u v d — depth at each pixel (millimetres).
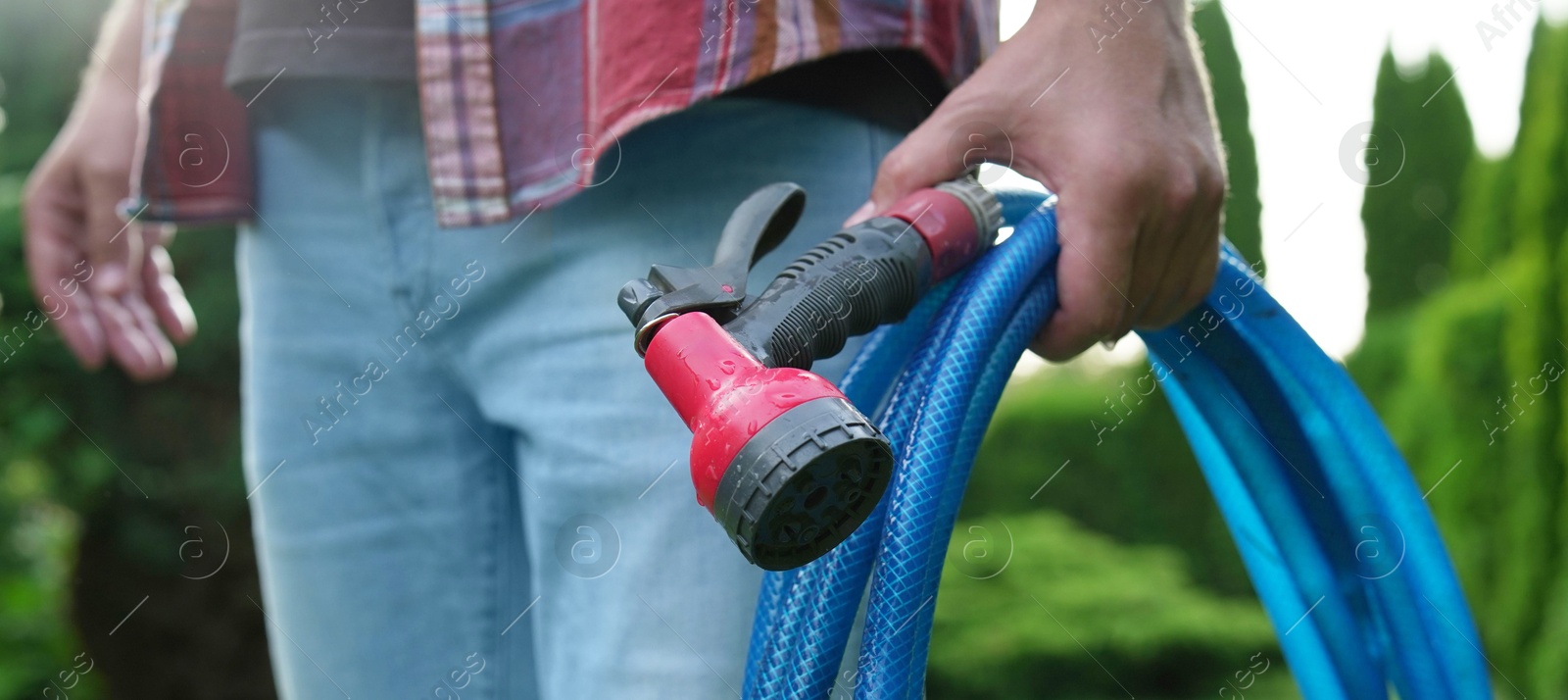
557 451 910
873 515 818
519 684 1074
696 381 650
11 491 4570
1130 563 6582
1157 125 844
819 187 886
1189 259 915
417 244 1000
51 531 4750
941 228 817
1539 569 4609
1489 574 4953
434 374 1030
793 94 870
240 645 4781
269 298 1078
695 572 865
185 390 4824
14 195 4836
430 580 1057
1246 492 1077
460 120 906
